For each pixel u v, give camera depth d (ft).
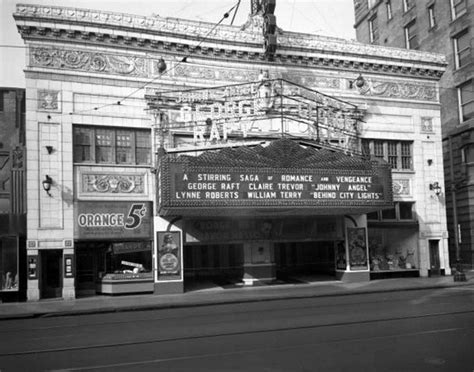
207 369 28.66
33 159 76.07
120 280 78.28
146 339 38.91
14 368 30.81
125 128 82.17
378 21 153.38
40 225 75.36
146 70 83.30
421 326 40.70
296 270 102.83
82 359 32.63
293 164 77.10
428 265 98.17
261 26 90.07
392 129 98.63
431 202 100.42
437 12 125.18
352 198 79.61
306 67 93.25
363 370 27.43
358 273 89.76
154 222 80.12
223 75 87.81
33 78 76.95
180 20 84.99
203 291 80.38
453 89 119.44
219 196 73.31
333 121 91.71
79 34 79.15
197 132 83.71
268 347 34.17
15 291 73.41
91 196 78.74
